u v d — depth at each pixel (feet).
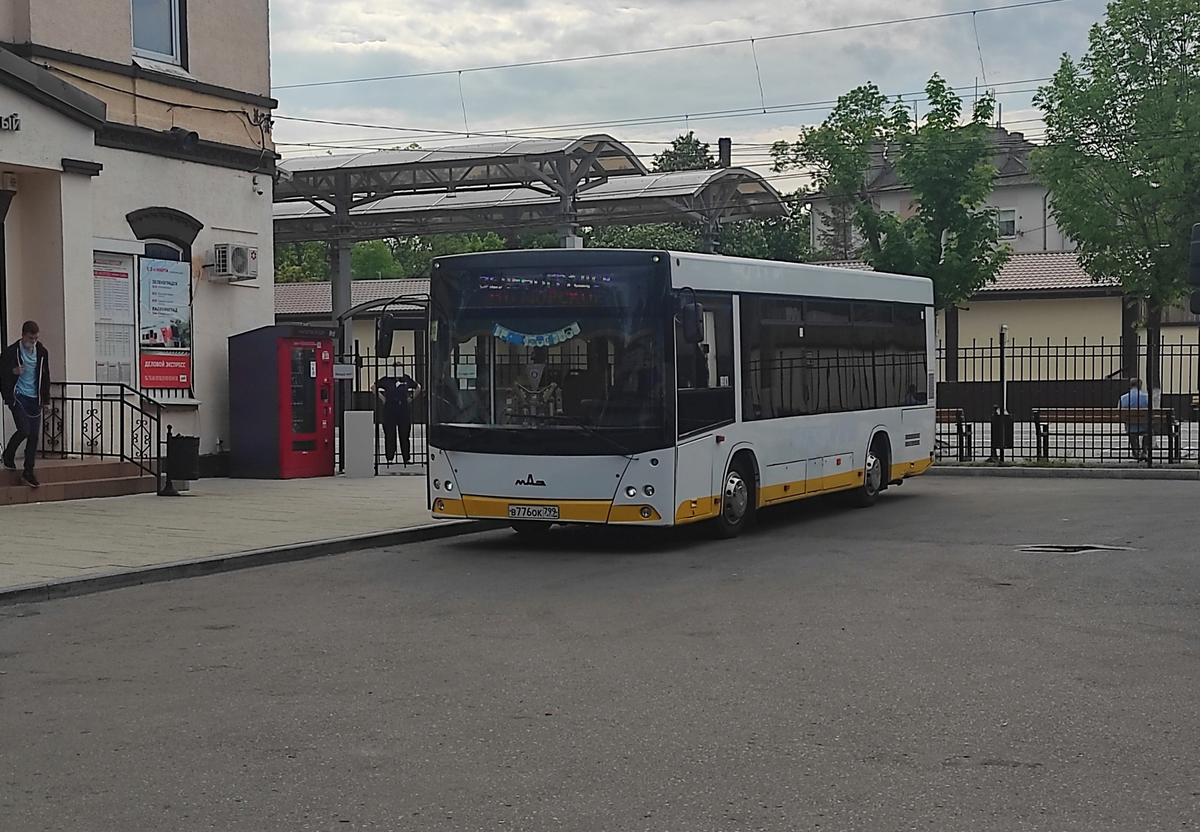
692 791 18.70
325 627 31.35
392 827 17.26
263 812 17.89
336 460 78.89
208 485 64.85
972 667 26.55
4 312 58.90
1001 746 20.93
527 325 44.24
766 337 49.96
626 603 34.42
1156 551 43.47
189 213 67.41
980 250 99.14
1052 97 99.40
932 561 41.60
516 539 48.57
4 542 44.16
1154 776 19.33
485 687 25.02
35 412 54.60
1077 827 17.15
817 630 30.48
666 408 43.09
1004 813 17.70
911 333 63.16
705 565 41.29
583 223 121.80
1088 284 143.84
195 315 67.97
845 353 56.44
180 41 68.08
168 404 65.72
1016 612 32.63
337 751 20.79
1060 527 50.62
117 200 63.36
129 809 18.06
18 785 19.17
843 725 22.21
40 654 28.53
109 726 22.43
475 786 18.97
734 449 47.21
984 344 149.07
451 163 103.60
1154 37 96.63
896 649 28.32
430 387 45.52
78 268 59.41
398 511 53.83
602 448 43.14
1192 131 94.73
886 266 99.96
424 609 33.73
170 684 25.52
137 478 59.36
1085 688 24.76
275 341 68.18
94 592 36.88
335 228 115.44
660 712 23.12
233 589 37.35
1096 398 134.62
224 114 69.87
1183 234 96.63
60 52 60.64
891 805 18.04
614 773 19.56
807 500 62.13
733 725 22.24
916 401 63.46
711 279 46.32
